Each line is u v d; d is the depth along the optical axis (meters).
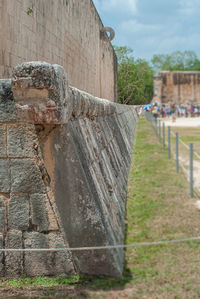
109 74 22.02
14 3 6.29
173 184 8.68
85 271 4.04
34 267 4.09
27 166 4.02
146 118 33.50
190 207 6.82
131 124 17.84
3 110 3.91
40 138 3.97
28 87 3.57
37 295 3.74
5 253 4.09
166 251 4.72
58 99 3.64
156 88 63.28
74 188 3.97
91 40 14.80
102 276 4.02
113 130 8.39
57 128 3.95
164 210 6.56
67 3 10.12
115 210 5.13
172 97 66.25
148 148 15.00
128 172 8.95
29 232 4.08
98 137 5.77
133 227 5.61
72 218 3.99
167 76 65.69
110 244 4.04
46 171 4.01
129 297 3.60
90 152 4.64
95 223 3.96
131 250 4.73
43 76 3.53
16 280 4.08
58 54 9.19
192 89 66.00
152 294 3.65
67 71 10.25
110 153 6.70
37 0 7.48
